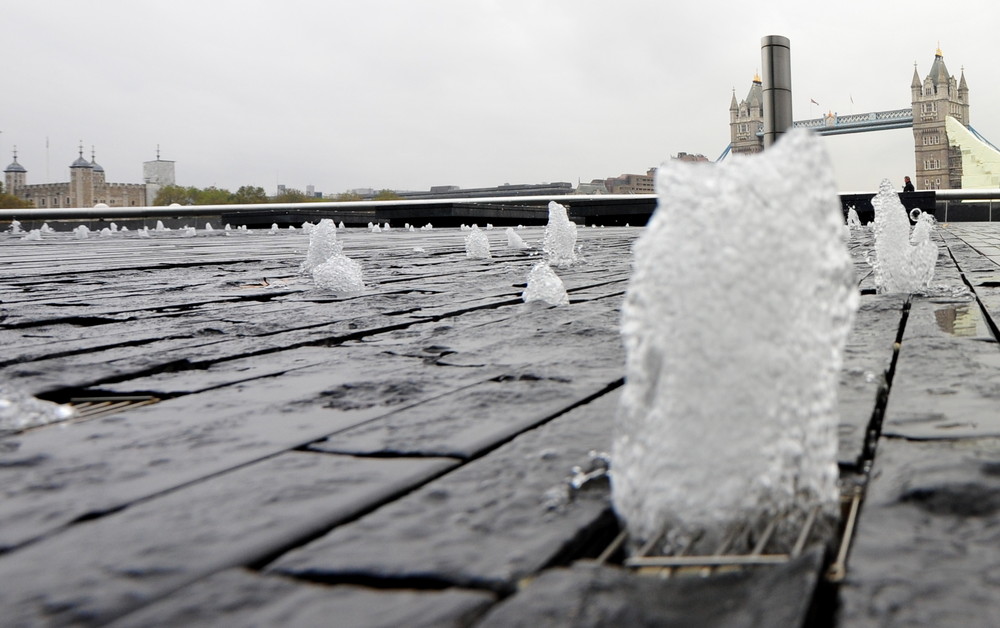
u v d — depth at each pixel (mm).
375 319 4801
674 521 1418
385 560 1405
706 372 1417
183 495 1797
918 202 26891
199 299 6199
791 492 1443
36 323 4875
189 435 2324
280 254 13031
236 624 1192
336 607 1237
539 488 1760
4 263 11492
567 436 2174
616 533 1534
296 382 3051
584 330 4164
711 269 1427
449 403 2629
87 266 10539
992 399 2445
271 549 1484
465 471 1901
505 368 3211
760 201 1443
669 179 1491
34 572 1408
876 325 4023
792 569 1277
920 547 1390
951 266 7977
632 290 1497
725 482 1405
